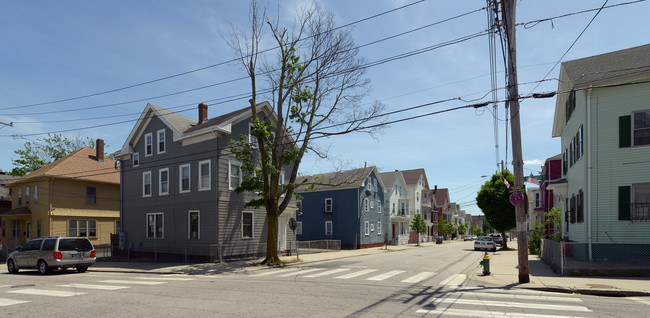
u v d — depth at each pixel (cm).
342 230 4294
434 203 7156
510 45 1316
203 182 2489
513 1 1312
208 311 891
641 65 1806
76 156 3650
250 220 2650
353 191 4284
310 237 4528
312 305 954
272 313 866
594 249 1786
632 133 1769
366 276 1587
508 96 1345
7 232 3688
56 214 3278
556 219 2700
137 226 2859
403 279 1483
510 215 4012
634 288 1183
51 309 937
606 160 1812
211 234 2398
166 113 2812
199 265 2189
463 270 1830
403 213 5484
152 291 1194
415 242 5841
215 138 2450
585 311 885
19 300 1066
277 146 2227
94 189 3606
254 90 2158
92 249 2019
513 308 916
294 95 2144
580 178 2002
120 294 1144
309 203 4594
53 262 1856
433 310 893
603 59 2058
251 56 2141
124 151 2959
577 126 2073
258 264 2138
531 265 1972
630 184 1753
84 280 1554
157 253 2692
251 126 2711
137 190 2902
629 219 1741
